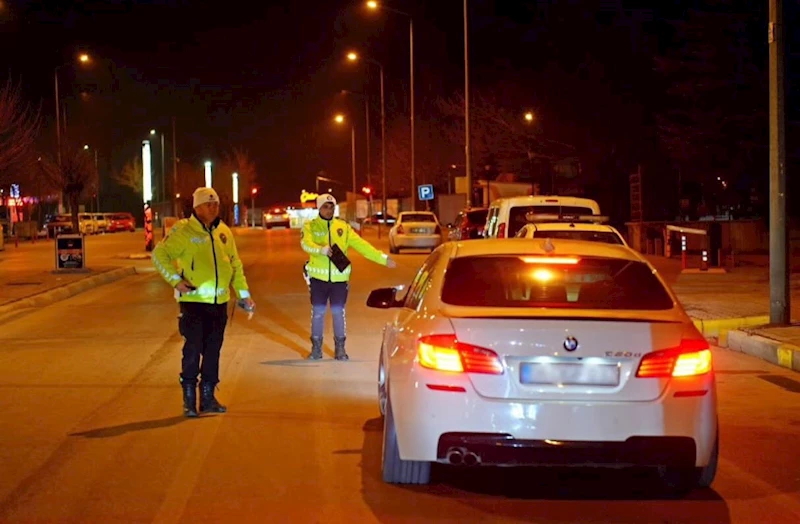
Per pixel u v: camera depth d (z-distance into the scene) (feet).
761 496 20.15
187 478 21.30
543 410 17.75
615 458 17.89
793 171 96.63
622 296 20.27
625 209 134.92
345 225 37.47
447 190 224.74
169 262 26.78
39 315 54.24
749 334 40.63
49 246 142.92
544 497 19.94
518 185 153.58
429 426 18.13
